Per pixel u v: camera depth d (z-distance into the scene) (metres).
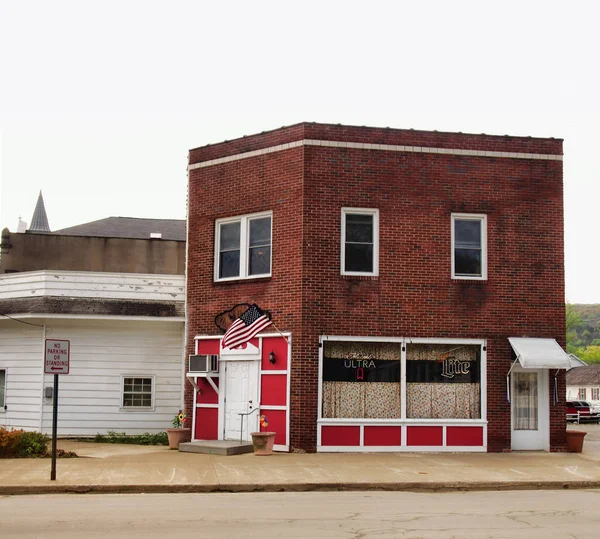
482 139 21.59
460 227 21.45
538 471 17.28
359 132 21.00
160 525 11.09
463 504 13.41
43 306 23.55
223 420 21.48
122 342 24.23
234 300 21.67
